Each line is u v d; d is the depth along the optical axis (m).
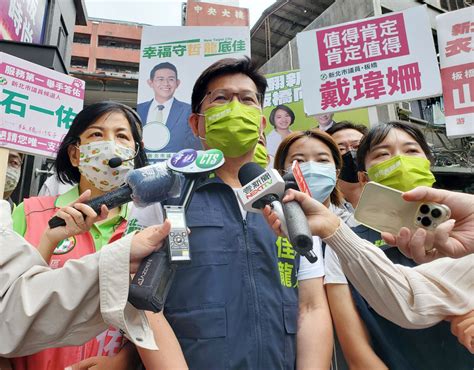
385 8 7.30
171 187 1.33
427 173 2.12
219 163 1.35
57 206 1.88
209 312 1.48
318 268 1.83
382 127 2.29
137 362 1.58
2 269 1.20
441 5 8.13
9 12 4.89
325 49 3.70
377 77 3.52
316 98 3.65
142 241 1.17
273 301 1.55
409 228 1.36
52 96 2.96
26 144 2.78
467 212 1.31
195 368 1.42
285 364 1.50
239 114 1.95
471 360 1.73
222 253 1.59
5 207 1.41
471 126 3.55
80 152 1.92
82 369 1.44
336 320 1.79
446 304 1.51
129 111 2.06
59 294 1.13
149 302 1.06
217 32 4.20
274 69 9.09
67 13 7.44
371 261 1.45
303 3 10.04
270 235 1.69
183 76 4.14
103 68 30.02
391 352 1.72
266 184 1.28
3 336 1.13
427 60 3.40
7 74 2.77
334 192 2.67
